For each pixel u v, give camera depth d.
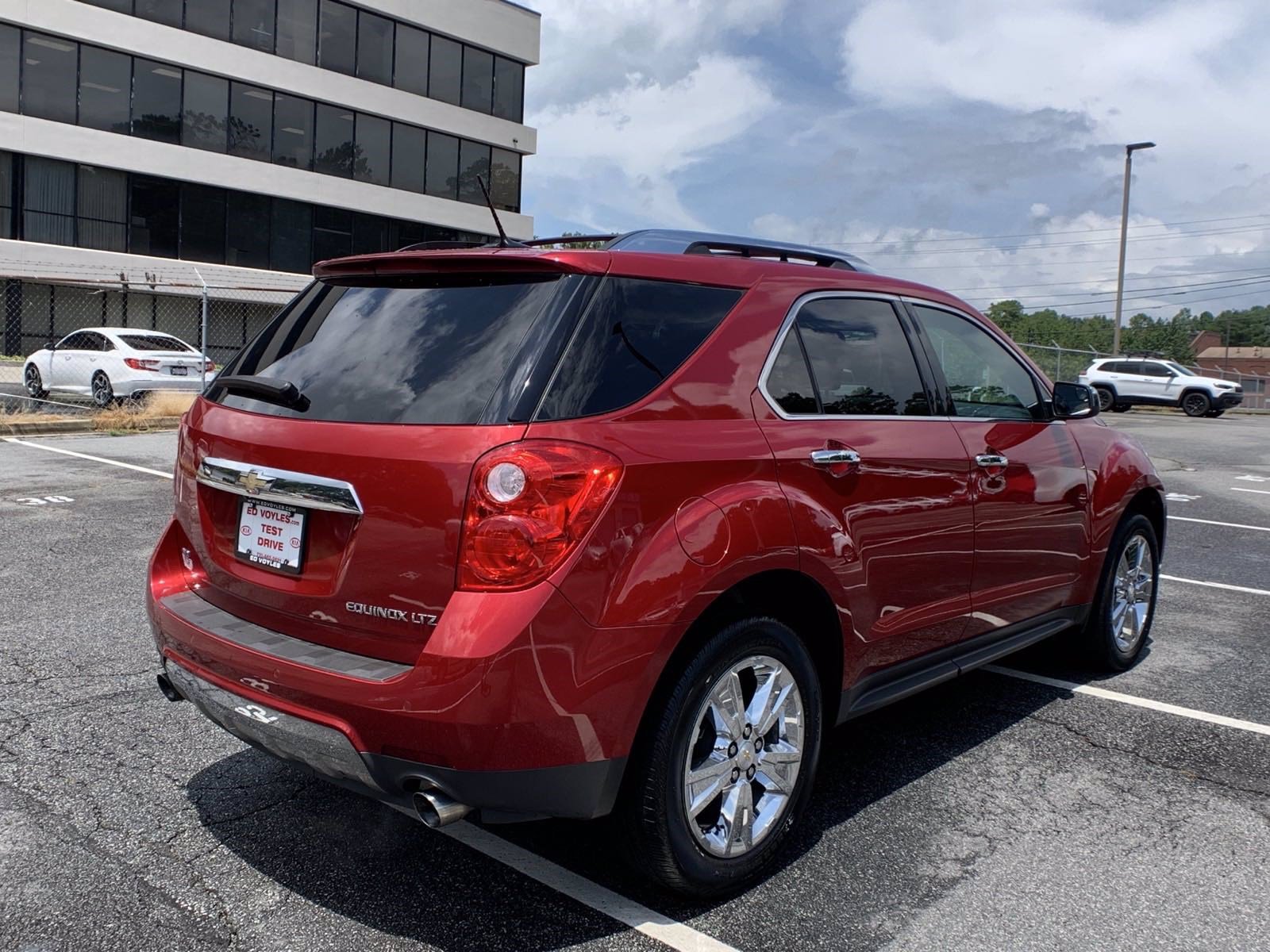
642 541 2.51
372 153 35.12
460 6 36.38
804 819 3.35
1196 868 3.06
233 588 2.91
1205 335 125.06
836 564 3.03
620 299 2.75
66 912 2.68
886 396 3.46
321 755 2.55
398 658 2.50
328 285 3.21
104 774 3.52
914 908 2.81
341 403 2.72
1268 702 4.59
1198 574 7.50
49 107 28.16
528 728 2.36
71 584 5.98
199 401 3.16
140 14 29.39
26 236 28.14
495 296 2.74
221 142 31.44
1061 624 4.51
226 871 2.92
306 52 32.94
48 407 16.66
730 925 2.71
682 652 2.67
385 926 2.67
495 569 2.35
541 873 2.96
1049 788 3.63
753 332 3.04
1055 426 4.36
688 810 2.68
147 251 30.33
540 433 2.43
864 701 3.34
